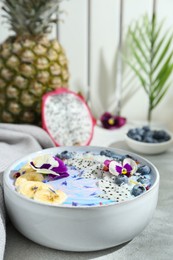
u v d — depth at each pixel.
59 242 0.54
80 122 0.99
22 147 0.85
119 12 1.13
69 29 1.16
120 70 1.19
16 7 0.93
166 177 0.83
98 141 1.03
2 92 1.00
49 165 0.64
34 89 0.98
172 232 0.64
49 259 0.56
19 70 0.96
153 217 0.68
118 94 1.22
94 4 1.13
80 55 1.19
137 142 0.92
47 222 0.53
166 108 1.21
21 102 0.99
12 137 0.87
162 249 0.59
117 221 0.53
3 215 0.60
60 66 1.00
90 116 1.02
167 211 0.70
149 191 0.56
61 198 0.56
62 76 1.01
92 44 1.17
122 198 0.57
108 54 1.17
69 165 0.69
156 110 1.22
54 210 0.52
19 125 0.92
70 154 0.73
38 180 0.62
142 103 1.22
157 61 1.17
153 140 0.95
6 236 0.62
